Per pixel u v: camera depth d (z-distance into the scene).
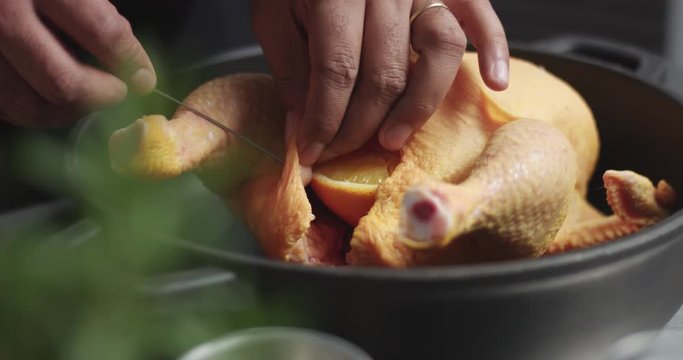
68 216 0.69
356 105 0.70
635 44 1.60
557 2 1.63
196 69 0.89
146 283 0.57
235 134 0.73
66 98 0.68
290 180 0.69
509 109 0.73
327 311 0.58
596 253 0.58
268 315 0.59
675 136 0.83
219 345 0.53
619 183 0.73
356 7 0.69
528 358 0.60
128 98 0.81
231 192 0.77
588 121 0.79
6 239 0.67
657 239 0.60
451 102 0.73
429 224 0.58
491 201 0.63
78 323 0.62
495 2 1.66
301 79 0.75
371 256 0.66
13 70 0.70
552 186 0.65
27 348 0.64
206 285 0.58
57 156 0.91
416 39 0.70
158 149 0.70
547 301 0.58
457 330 0.58
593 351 0.61
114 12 0.67
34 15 0.67
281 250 0.69
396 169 0.70
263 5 0.75
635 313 0.61
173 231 0.74
